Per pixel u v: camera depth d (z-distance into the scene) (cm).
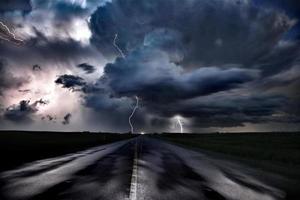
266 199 836
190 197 813
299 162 2019
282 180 1201
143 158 2016
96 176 1145
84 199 736
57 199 731
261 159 2212
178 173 1317
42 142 4109
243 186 1030
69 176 1133
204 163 1811
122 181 1029
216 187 991
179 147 3666
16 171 1253
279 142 5897
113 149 3014
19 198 739
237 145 4500
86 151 2678
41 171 1265
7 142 3797
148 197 785
